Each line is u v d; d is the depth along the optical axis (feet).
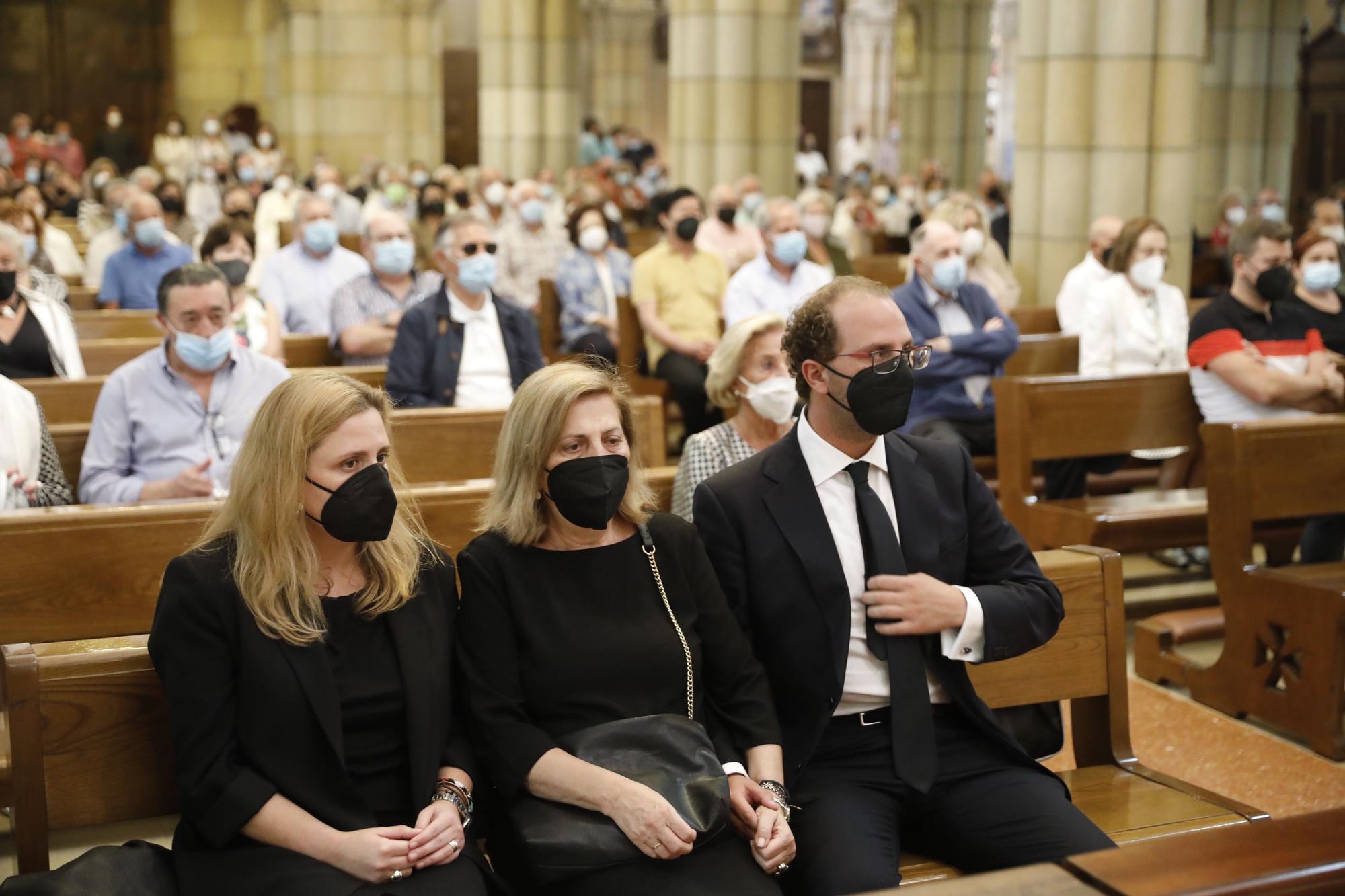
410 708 8.88
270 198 59.47
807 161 100.83
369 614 8.98
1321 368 19.03
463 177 69.72
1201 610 17.28
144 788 9.05
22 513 11.96
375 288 23.15
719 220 34.68
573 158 74.13
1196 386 19.34
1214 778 14.05
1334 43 65.31
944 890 5.32
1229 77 67.67
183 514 12.28
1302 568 15.38
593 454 9.34
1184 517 17.90
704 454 13.61
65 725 8.84
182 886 8.29
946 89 90.63
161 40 106.42
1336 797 13.53
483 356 19.53
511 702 9.18
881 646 9.98
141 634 12.23
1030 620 10.06
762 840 8.80
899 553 10.11
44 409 17.39
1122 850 5.53
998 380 18.97
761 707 9.71
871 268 37.91
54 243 39.68
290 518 8.70
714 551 10.29
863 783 9.82
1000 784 9.80
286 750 8.55
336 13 95.76
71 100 105.40
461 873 8.45
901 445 10.55
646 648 9.39
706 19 50.37
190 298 14.93
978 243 26.84
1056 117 30.19
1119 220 25.02
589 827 8.57
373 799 8.80
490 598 9.36
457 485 13.35
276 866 8.21
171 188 42.88
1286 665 15.05
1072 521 17.95
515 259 34.37
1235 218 48.67
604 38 111.14
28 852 8.73
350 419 8.80
